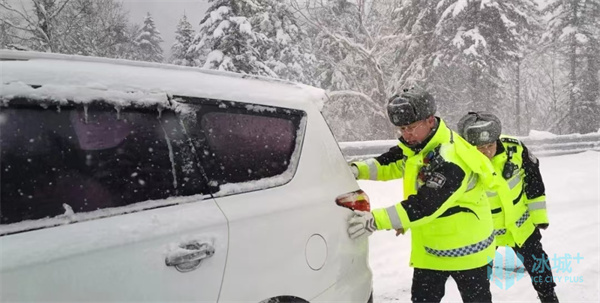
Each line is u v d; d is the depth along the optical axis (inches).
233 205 68.4
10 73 53.8
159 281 57.1
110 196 57.8
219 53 504.4
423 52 683.4
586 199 255.9
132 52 1033.5
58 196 53.8
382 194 262.4
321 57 671.1
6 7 569.9
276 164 79.1
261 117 79.0
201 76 75.6
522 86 1093.8
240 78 83.8
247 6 538.6
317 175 85.5
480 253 93.8
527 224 118.3
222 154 70.9
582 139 433.7
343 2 630.5
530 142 405.4
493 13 647.1
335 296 83.1
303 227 77.2
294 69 575.8
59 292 49.4
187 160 66.1
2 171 50.4
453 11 626.5
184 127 67.0
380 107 633.6
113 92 60.7
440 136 91.1
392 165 113.0
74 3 692.1
